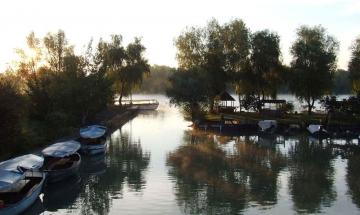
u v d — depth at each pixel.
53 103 61.22
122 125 78.25
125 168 41.12
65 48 78.62
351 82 81.75
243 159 45.75
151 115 99.94
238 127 69.50
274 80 86.44
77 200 30.88
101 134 50.78
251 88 86.88
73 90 61.47
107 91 66.25
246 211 28.00
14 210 25.91
